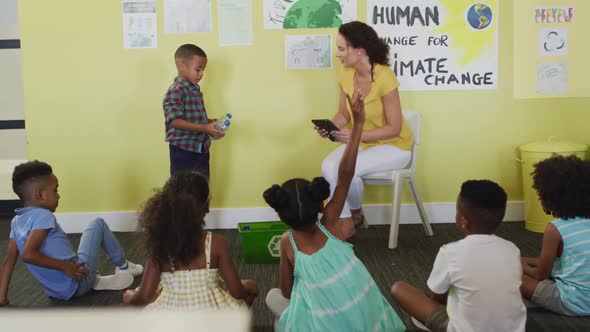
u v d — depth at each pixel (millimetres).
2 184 4324
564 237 2088
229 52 3459
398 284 1980
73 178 3551
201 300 1713
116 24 3439
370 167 3088
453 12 3436
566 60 3486
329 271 1678
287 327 1681
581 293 2086
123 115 3506
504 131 3531
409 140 3191
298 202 1694
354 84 3174
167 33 3441
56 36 3447
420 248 3068
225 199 3582
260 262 2846
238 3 3424
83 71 3473
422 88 3486
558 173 2094
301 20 3436
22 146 4496
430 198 3586
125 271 2568
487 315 1682
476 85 3492
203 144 3123
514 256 1732
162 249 1681
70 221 3566
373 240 3238
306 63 3463
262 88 3486
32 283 2643
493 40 3459
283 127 3518
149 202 1724
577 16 3453
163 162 3541
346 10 3420
